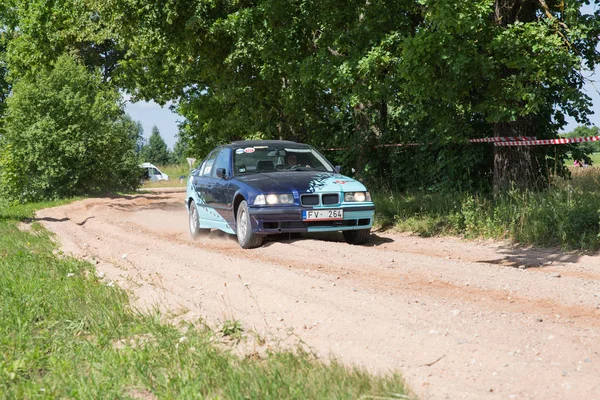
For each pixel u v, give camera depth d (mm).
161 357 4738
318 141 20688
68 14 30766
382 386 3834
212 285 7367
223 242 11969
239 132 26125
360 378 3971
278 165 11969
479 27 11766
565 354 4371
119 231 13852
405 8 14047
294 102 19156
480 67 11773
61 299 6613
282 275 7562
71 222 16406
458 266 8148
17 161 29156
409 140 17141
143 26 18734
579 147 14438
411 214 14117
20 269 8531
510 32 11539
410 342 4793
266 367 4375
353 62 13961
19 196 29219
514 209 11555
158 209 21703
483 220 11953
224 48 19438
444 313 5523
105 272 8555
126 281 7859
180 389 4012
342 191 10844
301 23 16953
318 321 5570
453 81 11961
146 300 6812
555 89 13500
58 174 29000
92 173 30375
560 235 10211
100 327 5699
